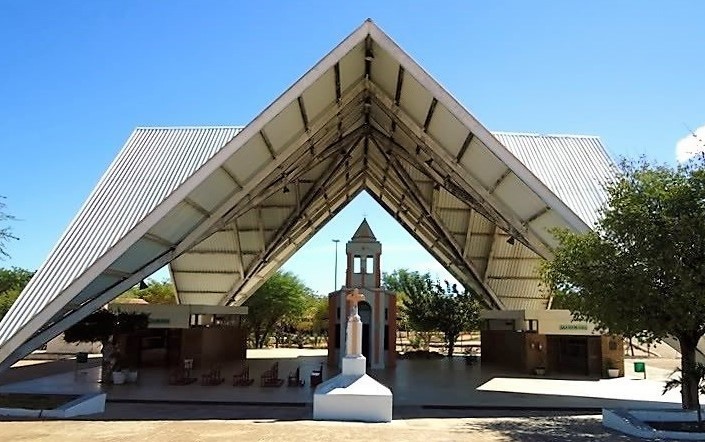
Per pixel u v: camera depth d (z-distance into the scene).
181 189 18.27
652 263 13.48
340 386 14.88
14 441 11.41
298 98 18.91
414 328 43.84
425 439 11.98
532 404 18.08
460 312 40.88
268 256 37.38
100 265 17.86
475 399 19.09
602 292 14.00
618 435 12.98
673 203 13.46
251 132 18.47
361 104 24.28
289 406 17.12
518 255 34.22
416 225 38.69
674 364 37.56
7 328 17.20
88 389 20.38
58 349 43.84
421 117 21.59
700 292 12.78
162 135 27.84
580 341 29.03
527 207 20.97
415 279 45.41
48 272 18.34
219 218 22.95
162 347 29.77
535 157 23.75
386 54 19.17
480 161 20.72
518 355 29.89
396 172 30.75
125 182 23.42
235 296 39.78
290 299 58.59
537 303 36.56
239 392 19.86
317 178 30.95
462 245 34.72
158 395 18.98
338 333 31.48
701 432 12.67
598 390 21.97
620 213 14.01
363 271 31.42
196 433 12.32
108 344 22.69
